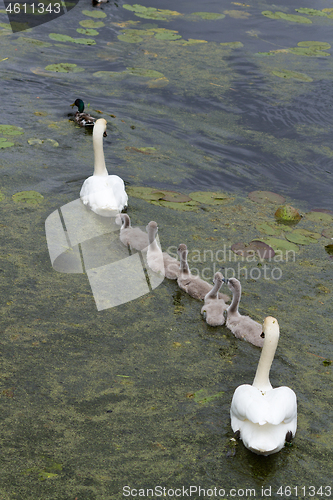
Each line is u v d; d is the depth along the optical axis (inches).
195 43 623.2
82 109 449.1
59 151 401.1
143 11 708.0
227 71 563.5
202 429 197.5
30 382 211.9
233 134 454.6
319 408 211.5
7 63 534.0
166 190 366.9
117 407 204.1
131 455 184.7
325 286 288.2
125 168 391.5
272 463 186.7
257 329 244.7
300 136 458.6
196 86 526.9
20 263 280.5
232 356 237.1
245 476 181.5
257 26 689.0
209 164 410.0
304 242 327.0
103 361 226.5
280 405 179.0
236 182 391.9
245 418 184.4
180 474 179.6
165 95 506.0
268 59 597.3
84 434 191.3
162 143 431.8
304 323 259.0
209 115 480.1
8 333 235.5
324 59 608.1
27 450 183.2
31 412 198.5
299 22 703.7
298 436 198.1
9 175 361.7
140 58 575.8
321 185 396.8
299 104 507.8
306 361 235.8
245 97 514.0
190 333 249.1
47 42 591.5
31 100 474.0
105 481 174.7
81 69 536.7
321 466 187.2
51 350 229.1
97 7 703.1
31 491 169.2
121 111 472.4
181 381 219.8
